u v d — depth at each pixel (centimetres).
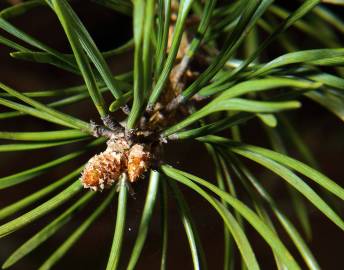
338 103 23
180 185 50
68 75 50
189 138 20
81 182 19
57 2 17
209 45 27
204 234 51
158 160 20
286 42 28
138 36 15
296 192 26
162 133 20
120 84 21
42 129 49
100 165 19
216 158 23
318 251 51
